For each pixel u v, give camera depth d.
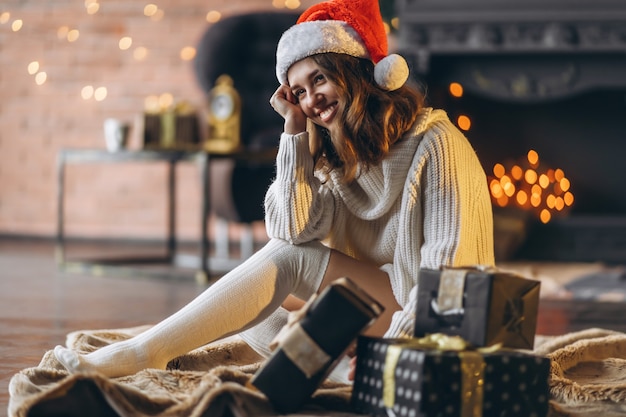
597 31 5.29
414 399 1.56
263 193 5.07
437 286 1.68
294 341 1.69
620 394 1.92
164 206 6.82
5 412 1.78
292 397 1.68
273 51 5.66
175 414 1.67
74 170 6.95
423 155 1.90
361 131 1.89
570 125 5.83
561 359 2.33
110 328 3.02
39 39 6.95
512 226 5.40
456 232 1.87
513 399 1.61
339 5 1.93
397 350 1.61
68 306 3.55
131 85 6.83
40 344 2.64
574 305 3.84
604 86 5.39
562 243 5.56
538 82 5.43
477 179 1.93
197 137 5.00
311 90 1.92
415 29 5.43
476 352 1.59
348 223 2.03
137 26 6.81
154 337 1.91
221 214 5.18
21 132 7.02
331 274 1.93
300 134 1.93
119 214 6.89
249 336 2.07
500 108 5.86
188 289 4.21
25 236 7.05
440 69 5.49
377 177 1.94
